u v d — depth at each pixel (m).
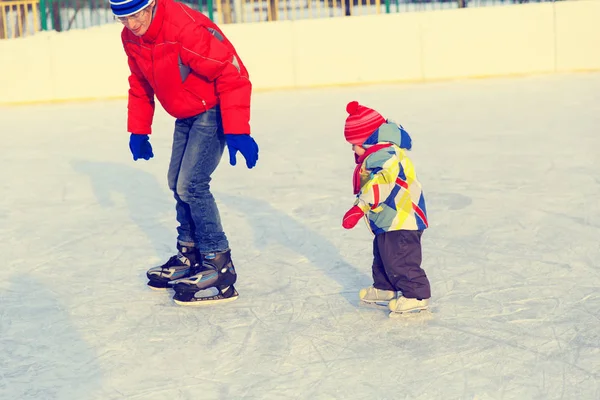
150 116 4.26
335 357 3.40
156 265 4.89
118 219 6.08
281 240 5.29
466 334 3.57
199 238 4.10
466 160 7.74
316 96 13.78
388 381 3.14
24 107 14.14
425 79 15.06
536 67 15.16
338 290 4.26
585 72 15.11
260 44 14.84
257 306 4.07
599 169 6.99
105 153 9.13
